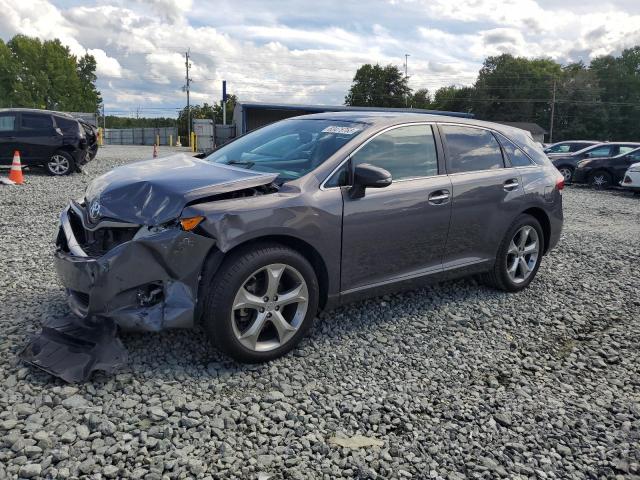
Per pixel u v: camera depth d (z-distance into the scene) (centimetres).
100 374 325
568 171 1881
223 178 354
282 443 281
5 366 326
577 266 659
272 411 307
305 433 290
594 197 1488
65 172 1373
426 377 361
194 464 256
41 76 8206
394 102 8519
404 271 432
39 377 316
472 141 489
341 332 416
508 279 520
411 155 437
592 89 7912
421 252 439
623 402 347
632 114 7862
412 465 272
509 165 514
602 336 450
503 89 8131
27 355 330
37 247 609
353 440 288
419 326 439
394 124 434
